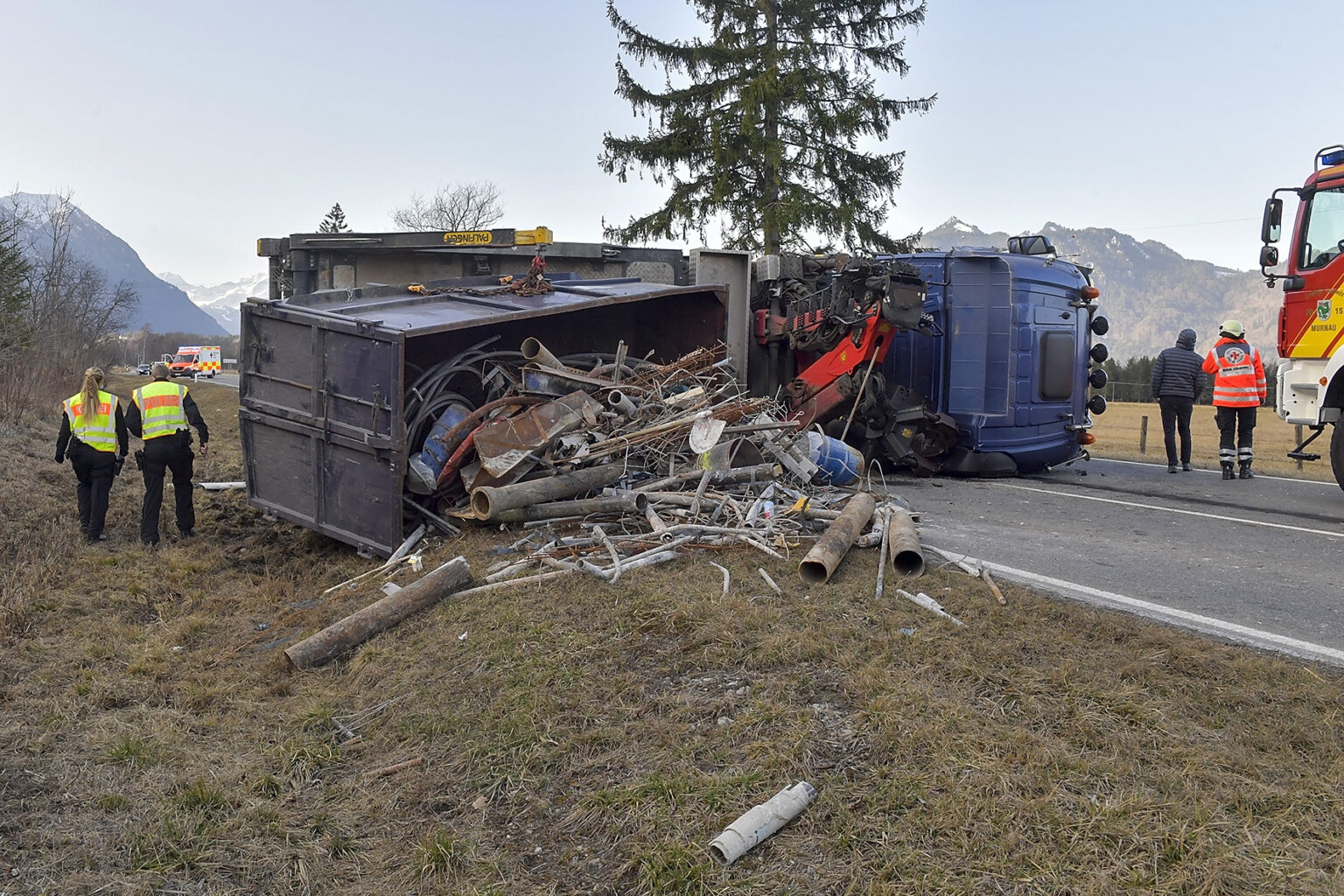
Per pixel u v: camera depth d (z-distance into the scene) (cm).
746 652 446
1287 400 916
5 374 1958
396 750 420
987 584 527
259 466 855
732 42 2022
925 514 821
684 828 326
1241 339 1089
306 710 468
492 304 838
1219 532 736
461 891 317
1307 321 891
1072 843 295
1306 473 1187
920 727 363
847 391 1016
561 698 426
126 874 340
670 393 859
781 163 2038
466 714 431
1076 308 1174
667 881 301
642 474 765
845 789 334
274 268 1419
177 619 635
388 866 341
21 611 614
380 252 1291
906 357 1141
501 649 485
